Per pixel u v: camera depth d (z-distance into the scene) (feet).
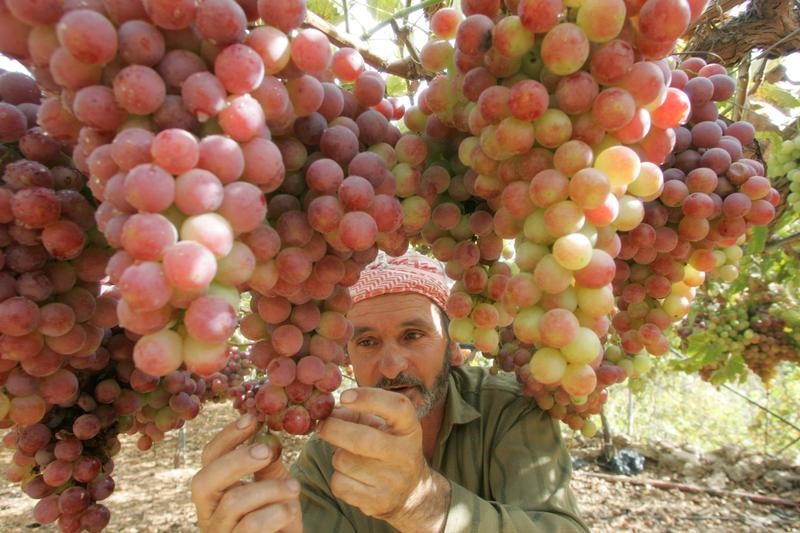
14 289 2.77
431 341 6.46
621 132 2.75
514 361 5.53
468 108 3.17
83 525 3.59
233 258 2.24
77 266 2.95
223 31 2.22
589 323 2.87
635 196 3.04
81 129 2.42
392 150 3.25
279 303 2.96
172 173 2.10
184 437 24.06
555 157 2.72
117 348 3.48
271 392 3.04
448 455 6.89
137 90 2.13
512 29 2.60
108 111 2.21
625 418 30.91
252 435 3.77
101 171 2.20
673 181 3.61
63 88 2.35
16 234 2.75
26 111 2.93
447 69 3.37
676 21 2.43
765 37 6.94
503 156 2.87
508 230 3.10
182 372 3.92
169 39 2.33
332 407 3.20
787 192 8.48
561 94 2.63
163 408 3.94
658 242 3.67
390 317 6.35
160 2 2.10
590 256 2.67
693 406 33.81
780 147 7.98
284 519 3.67
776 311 13.16
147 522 18.49
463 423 6.82
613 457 22.53
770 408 26.50
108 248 3.02
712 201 3.57
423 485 4.30
